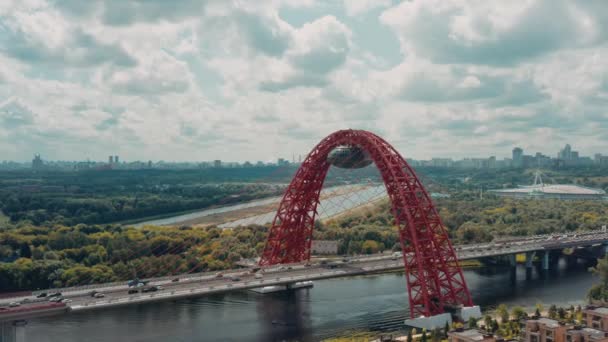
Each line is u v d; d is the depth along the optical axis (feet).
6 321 517.14
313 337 593.42
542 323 482.69
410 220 643.45
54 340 582.76
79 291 618.44
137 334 605.73
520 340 501.15
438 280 649.61
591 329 465.47
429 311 625.82
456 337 459.32
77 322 651.25
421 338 561.43
